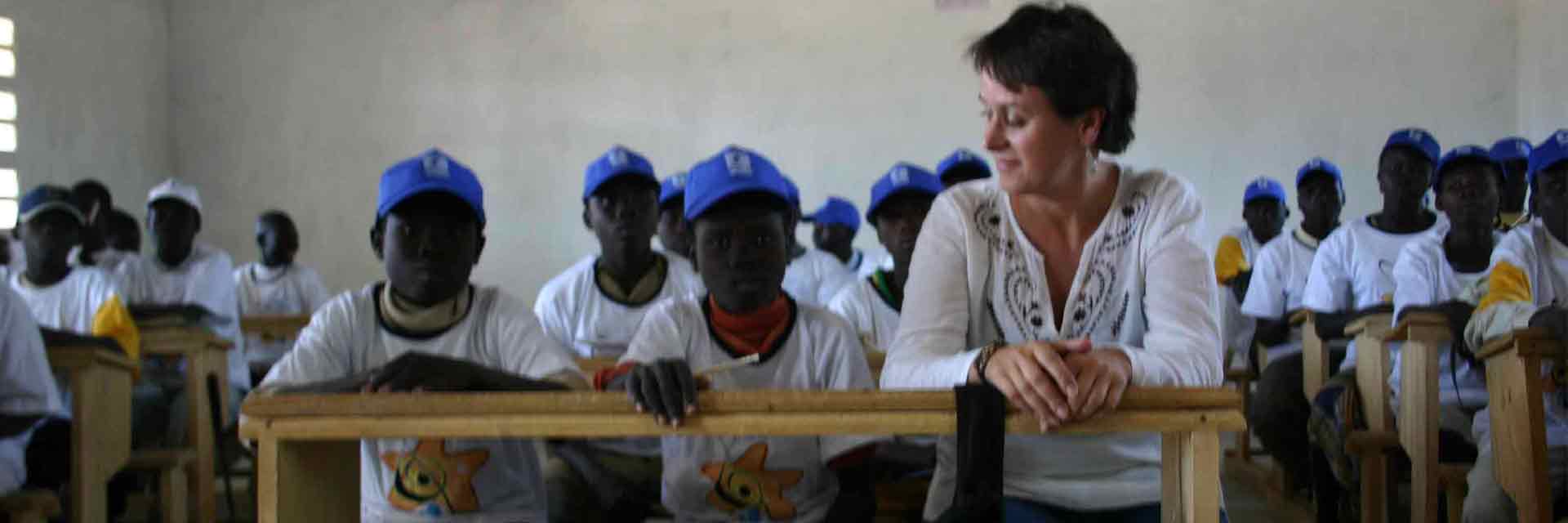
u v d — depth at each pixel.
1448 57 7.61
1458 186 3.40
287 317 5.26
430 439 2.01
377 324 2.10
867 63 8.01
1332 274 4.28
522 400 1.42
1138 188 1.69
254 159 8.28
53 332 3.22
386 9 8.23
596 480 2.69
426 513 2.03
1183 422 1.40
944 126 7.97
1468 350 2.97
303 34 8.27
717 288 2.18
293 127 8.28
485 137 8.20
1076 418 1.39
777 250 2.18
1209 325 1.61
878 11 7.99
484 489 2.04
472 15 8.20
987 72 1.59
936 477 1.80
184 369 4.41
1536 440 2.23
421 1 8.22
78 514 2.91
